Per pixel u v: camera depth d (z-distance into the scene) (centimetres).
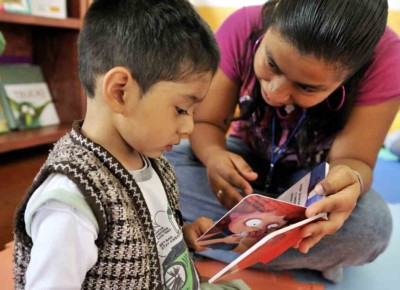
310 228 72
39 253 50
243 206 69
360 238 99
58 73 200
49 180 55
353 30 69
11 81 187
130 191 58
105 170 56
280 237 67
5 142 162
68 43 193
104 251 55
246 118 112
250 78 104
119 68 54
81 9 188
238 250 84
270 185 114
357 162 99
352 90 95
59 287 50
